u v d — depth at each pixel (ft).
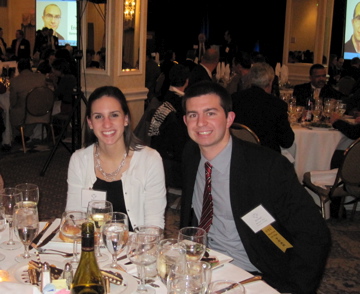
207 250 5.85
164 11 50.14
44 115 20.72
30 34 47.16
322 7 34.55
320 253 6.36
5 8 46.60
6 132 20.51
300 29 35.81
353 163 12.17
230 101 6.70
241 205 6.58
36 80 20.44
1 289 4.13
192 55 27.09
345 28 40.19
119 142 7.57
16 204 6.27
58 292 4.39
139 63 20.80
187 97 6.70
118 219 5.89
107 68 19.66
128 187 7.54
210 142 6.57
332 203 14.19
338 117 15.24
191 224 7.32
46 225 6.44
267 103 12.13
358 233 13.20
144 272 5.07
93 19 19.56
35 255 5.65
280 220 6.67
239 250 6.82
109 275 5.02
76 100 17.29
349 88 27.71
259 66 12.32
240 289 4.61
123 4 19.35
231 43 44.06
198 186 7.14
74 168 7.72
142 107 21.21
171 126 12.26
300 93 19.42
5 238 6.20
